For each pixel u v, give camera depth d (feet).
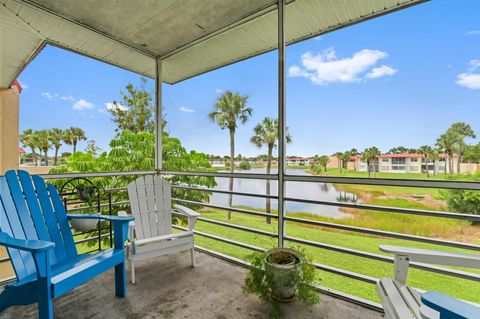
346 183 5.89
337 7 6.91
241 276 6.95
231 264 7.73
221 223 8.31
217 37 8.78
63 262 5.56
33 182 5.82
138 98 30.07
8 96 14.85
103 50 9.77
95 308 5.41
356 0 6.59
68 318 5.05
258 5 7.09
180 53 9.98
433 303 2.32
